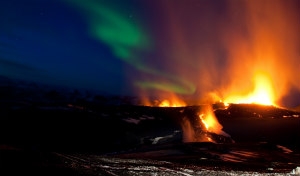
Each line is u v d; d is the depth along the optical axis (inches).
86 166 609.0
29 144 1268.5
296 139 1904.5
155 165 740.0
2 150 668.1
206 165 882.8
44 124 1592.0
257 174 671.8
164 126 1847.9
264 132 2103.8
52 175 485.4
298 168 709.3
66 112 1913.1
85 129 1594.5
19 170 486.3
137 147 1422.2
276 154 1283.2
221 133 1980.8
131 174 572.7
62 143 1364.4
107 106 2258.9
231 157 1143.0
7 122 1560.0
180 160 994.1
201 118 2257.6
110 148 1376.7
